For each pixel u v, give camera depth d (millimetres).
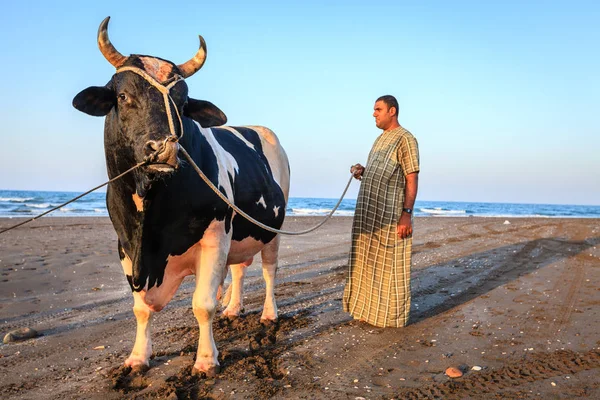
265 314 6070
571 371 4207
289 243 14555
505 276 8297
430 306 6492
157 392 4055
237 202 5102
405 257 5578
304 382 4168
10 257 10938
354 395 3873
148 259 4266
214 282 4531
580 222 22344
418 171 5520
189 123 4422
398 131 5629
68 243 13453
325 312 6410
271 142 6758
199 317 4457
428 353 4766
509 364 4402
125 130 3906
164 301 4605
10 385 4367
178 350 5070
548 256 10461
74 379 4480
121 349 5289
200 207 4383
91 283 8844
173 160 3641
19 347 5414
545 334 5207
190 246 4465
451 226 19703
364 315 5754
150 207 4098
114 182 4234
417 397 3803
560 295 6895
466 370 4312
